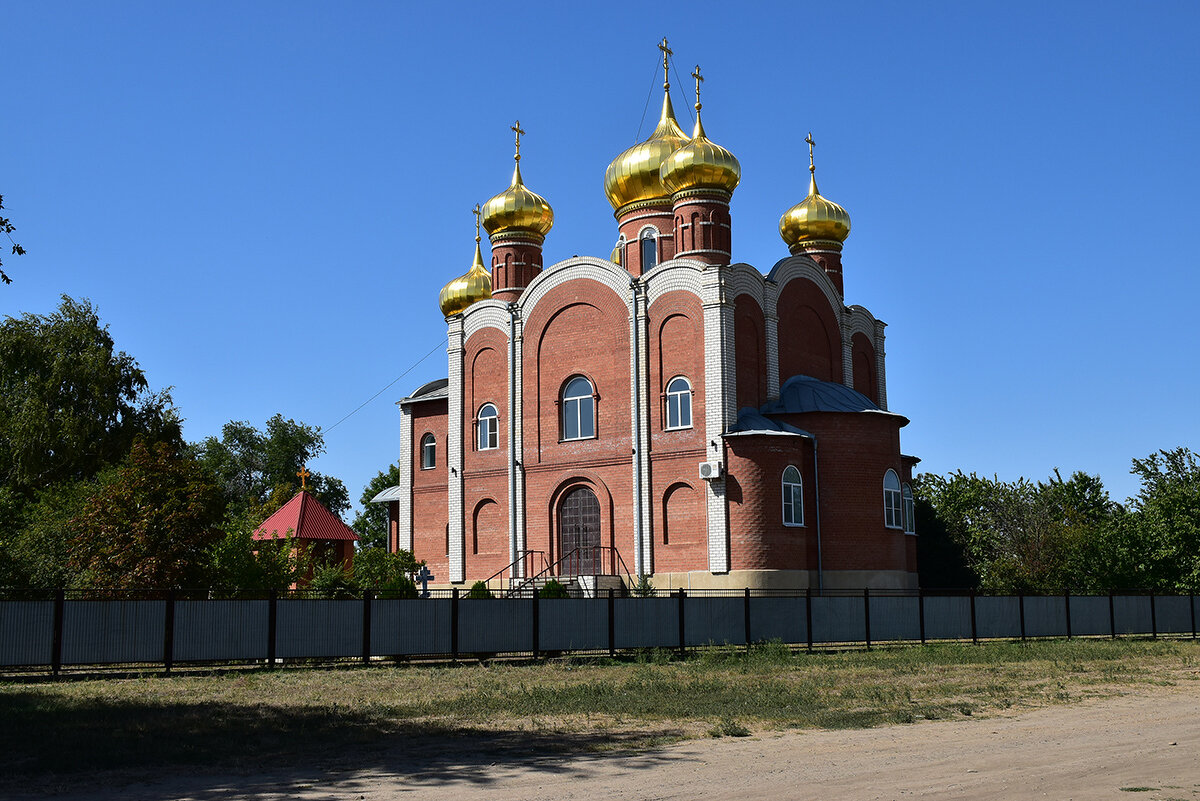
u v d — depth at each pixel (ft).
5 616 77.41
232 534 113.29
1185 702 64.90
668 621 101.50
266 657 85.76
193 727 54.65
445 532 171.01
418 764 45.01
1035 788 37.81
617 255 173.88
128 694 69.10
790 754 45.96
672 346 143.43
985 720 56.85
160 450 110.01
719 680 76.48
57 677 78.18
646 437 143.64
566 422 152.76
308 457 340.18
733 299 141.08
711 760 44.80
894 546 140.26
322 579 118.32
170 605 82.79
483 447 161.68
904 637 113.70
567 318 153.89
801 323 155.94
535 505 153.17
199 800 38.24
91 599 80.18
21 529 136.26
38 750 48.11
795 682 75.77
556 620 96.84
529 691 69.46
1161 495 177.88
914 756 45.03
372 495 303.48
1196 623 136.87
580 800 37.06
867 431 140.05
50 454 175.63
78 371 180.75
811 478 138.10
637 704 62.44
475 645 93.45
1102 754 45.16
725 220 151.12
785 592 131.95
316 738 51.49
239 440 335.47
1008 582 193.88
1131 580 168.04
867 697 65.82
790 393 144.25
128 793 39.70
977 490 233.35
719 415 136.98
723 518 134.51
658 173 159.84
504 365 160.66
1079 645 110.52
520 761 45.37
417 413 177.88
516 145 177.58
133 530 104.68
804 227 172.24
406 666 88.89
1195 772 40.86
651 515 142.20
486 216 175.32
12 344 179.11
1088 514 257.55
